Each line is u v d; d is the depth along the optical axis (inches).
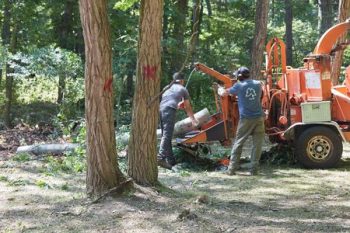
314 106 389.4
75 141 462.6
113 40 620.1
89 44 260.7
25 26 676.1
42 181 318.0
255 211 262.8
